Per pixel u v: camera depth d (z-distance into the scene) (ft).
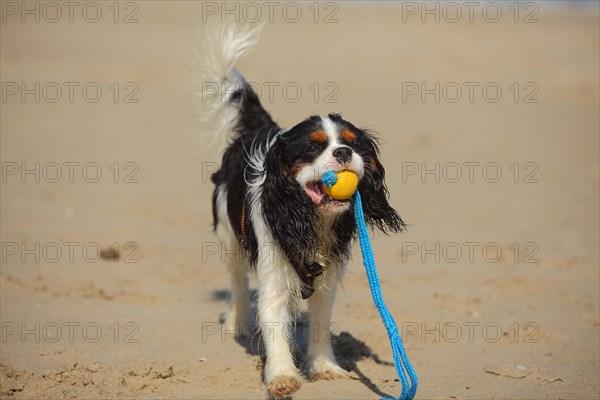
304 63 64.39
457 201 35.37
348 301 22.82
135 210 33.14
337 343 19.12
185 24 82.69
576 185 37.68
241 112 20.62
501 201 35.35
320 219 15.64
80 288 23.43
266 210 15.31
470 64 66.18
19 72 61.52
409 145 43.91
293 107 49.32
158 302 22.58
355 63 65.05
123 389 15.90
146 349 18.56
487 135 46.19
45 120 49.55
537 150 43.47
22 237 28.84
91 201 34.22
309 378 16.93
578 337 20.33
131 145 44.42
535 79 61.11
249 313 19.77
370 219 16.21
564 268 27.02
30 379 16.11
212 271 26.00
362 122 47.29
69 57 67.26
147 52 68.95
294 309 16.60
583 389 16.58
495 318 21.77
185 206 34.01
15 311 21.15
